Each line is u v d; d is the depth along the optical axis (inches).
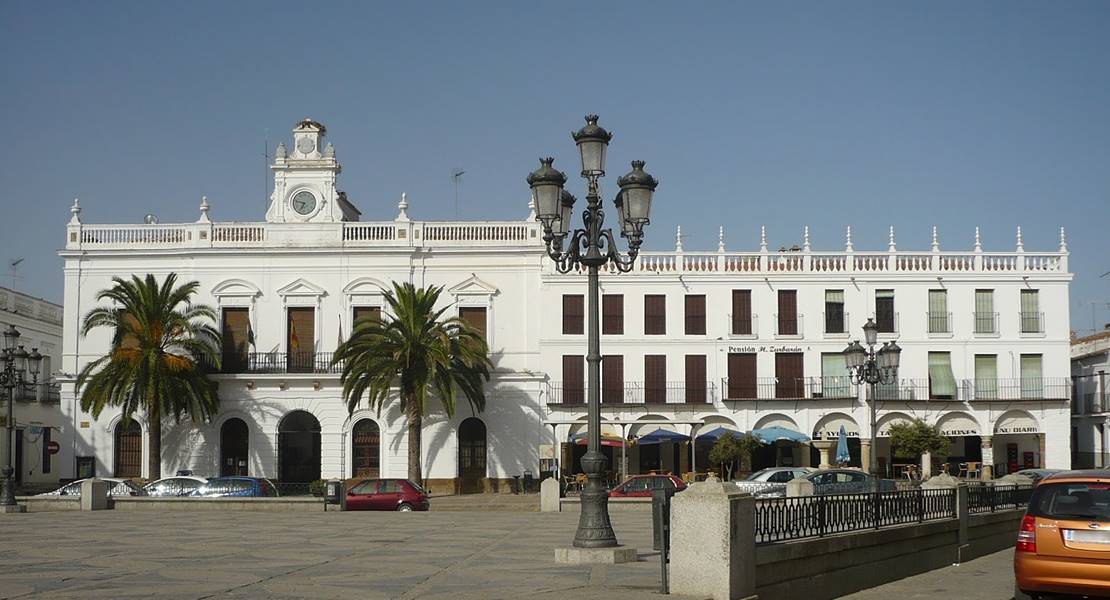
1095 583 633.0
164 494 1673.2
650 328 2449.6
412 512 1583.4
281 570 736.3
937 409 2440.9
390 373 2217.0
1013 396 2440.9
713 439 2375.7
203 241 2482.8
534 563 774.5
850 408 2431.1
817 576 730.2
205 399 2338.8
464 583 664.4
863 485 1562.5
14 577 699.4
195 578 693.3
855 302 2459.4
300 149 2511.1
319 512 1563.7
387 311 2466.8
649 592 614.9
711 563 599.5
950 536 1020.5
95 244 2492.6
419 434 2284.7
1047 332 2458.2
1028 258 2475.4
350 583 667.4
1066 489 661.3
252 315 2476.6
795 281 2460.6
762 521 667.4
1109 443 2566.4
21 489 2365.9
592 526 794.2
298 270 2487.7
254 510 1587.1
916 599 759.7
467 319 2476.6
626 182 836.6
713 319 2452.0
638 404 2415.1
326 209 2502.5
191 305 2407.7
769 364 2444.6
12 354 1544.0
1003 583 860.6
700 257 2469.2
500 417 2438.5
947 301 2461.9
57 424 2898.6
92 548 902.4
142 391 2253.9
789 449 2470.5
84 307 2485.2
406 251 2471.7
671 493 681.0
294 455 2463.1
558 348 2443.4
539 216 832.9
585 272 2450.8
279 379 2432.3
